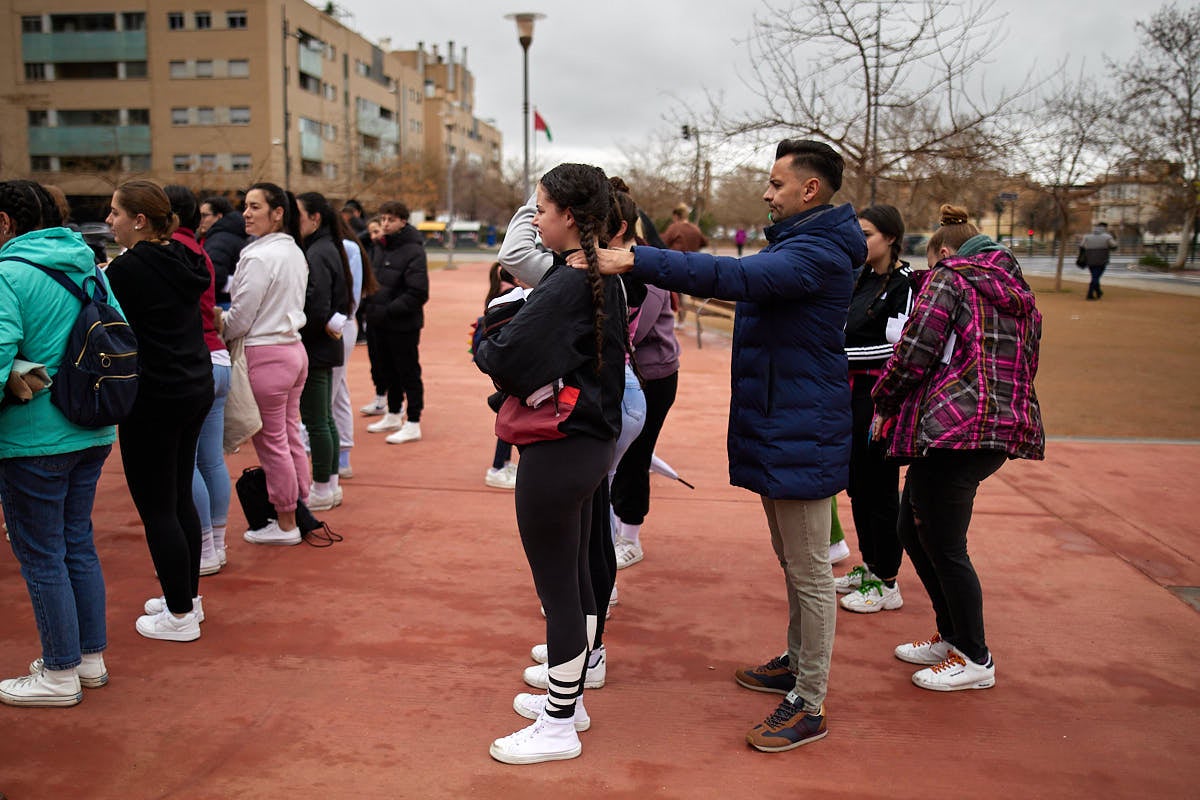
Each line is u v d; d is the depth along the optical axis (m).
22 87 52.72
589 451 2.74
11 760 2.82
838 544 4.74
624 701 3.31
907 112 11.84
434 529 5.16
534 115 24.33
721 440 7.47
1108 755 2.99
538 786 2.75
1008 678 3.52
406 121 76.94
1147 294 23.30
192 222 3.67
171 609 3.64
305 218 5.21
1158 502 5.80
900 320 3.82
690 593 4.33
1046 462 6.77
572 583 2.89
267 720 3.10
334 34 61.19
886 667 3.60
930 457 3.20
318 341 5.20
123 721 3.07
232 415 4.50
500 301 3.02
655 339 4.28
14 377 2.81
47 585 3.06
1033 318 3.23
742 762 2.91
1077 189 23.20
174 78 52.31
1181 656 3.73
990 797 2.74
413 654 3.62
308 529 4.88
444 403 8.82
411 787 2.73
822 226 2.81
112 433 3.14
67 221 3.19
